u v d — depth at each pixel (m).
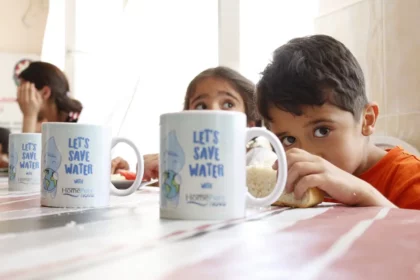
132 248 0.29
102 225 0.39
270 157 1.20
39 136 0.88
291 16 1.54
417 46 1.23
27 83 2.33
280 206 0.59
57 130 0.56
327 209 0.54
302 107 0.87
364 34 1.36
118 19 2.43
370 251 0.28
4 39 2.96
